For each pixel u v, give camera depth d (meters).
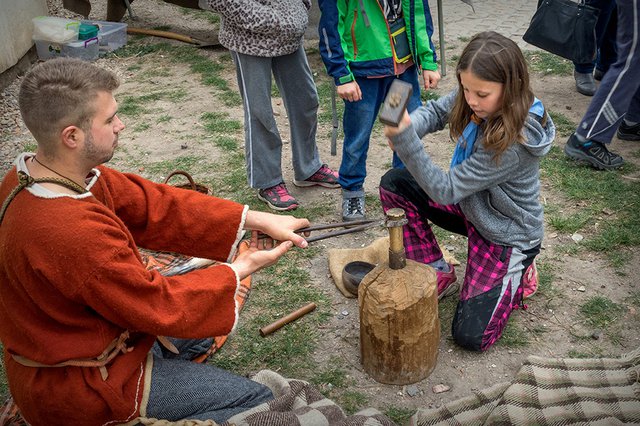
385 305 2.63
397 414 2.67
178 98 6.08
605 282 3.34
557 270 3.46
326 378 2.86
